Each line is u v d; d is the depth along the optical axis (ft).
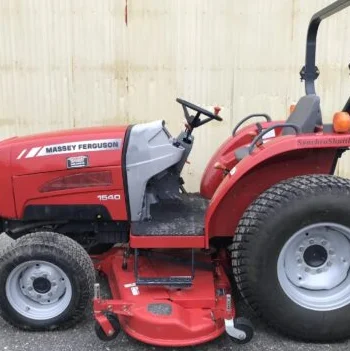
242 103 16.46
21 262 8.39
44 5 15.49
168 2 15.62
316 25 9.09
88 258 8.79
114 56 15.89
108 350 8.13
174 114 16.42
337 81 16.61
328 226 8.02
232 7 15.76
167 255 9.47
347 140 7.87
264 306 8.09
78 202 9.03
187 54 16.01
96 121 16.35
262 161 7.99
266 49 16.11
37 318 8.62
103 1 15.52
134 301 8.23
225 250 9.68
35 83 15.99
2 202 9.11
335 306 8.16
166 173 9.50
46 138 9.21
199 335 7.83
